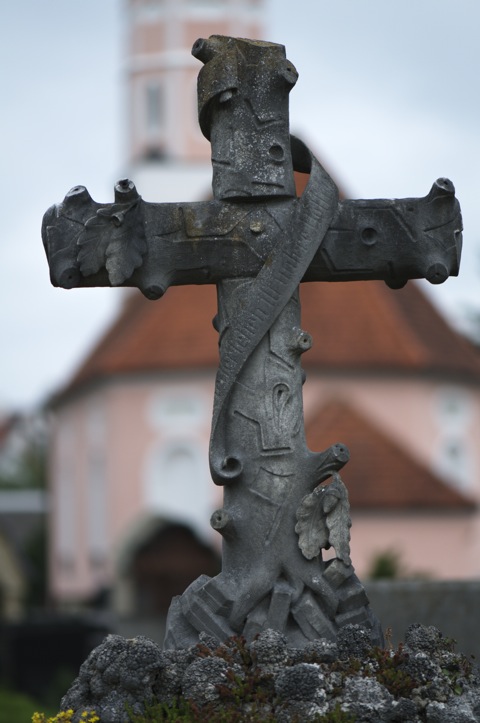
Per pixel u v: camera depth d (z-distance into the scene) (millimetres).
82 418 61938
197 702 9453
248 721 9227
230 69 10805
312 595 10352
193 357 55281
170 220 10805
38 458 113500
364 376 52000
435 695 9453
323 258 10945
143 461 56562
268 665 9617
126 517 57188
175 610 10492
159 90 66562
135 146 66750
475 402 54281
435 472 49281
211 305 56469
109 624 46938
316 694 9344
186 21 66312
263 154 10812
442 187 10969
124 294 64125
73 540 65000
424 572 43969
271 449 10500
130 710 9477
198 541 58375
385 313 53188
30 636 47031
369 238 10945
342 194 57188
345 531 10367
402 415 52281
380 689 9352
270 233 10812
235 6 66188
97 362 59188
